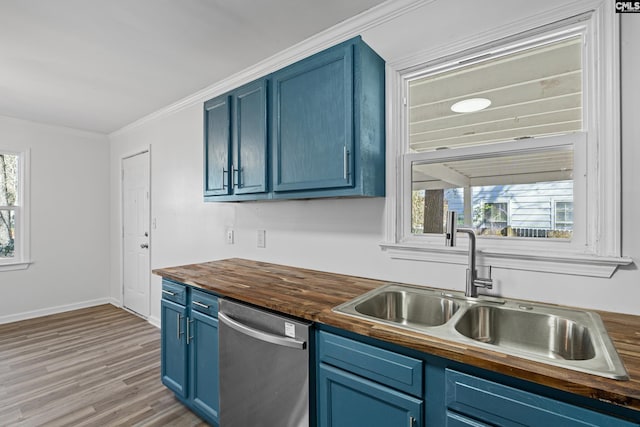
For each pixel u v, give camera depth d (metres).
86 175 4.06
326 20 1.81
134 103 3.09
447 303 1.38
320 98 1.61
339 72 1.54
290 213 2.21
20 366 2.47
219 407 1.63
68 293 3.90
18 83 2.61
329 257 1.99
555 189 1.33
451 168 1.58
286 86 1.77
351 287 1.59
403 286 1.60
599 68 1.19
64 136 3.89
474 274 1.37
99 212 4.17
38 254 3.68
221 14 1.73
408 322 1.51
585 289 1.23
